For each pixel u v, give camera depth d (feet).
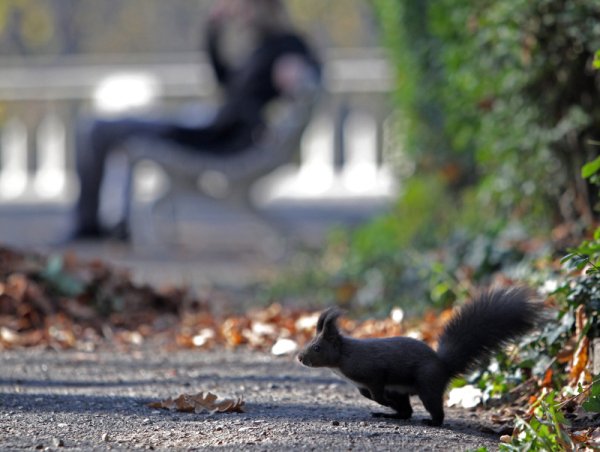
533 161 37.73
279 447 21.54
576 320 25.50
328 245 64.54
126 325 40.29
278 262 67.05
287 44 71.92
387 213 59.62
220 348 35.70
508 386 26.16
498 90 37.63
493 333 23.76
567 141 36.55
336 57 128.77
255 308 46.34
